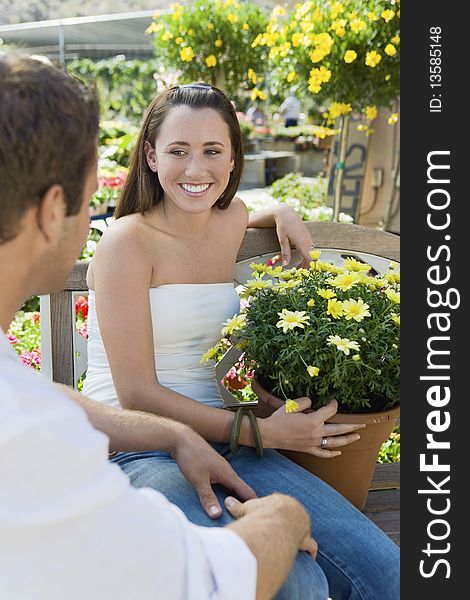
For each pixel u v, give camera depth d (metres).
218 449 1.71
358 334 1.64
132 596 0.83
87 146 0.91
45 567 0.78
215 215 1.98
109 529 0.81
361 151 5.87
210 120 1.78
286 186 6.38
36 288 0.98
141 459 1.62
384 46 3.71
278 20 4.22
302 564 1.33
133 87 12.51
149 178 1.83
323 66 3.79
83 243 0.99
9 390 0.81
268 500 1.21
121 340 1.66
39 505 0.78
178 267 1.82
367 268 1.86
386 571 1.45
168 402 1.65
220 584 0.90
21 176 0.85
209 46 4.63
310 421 1.61
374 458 1.77
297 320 1.64
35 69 0.89
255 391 1.76
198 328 1.83
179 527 0.89
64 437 0.79
